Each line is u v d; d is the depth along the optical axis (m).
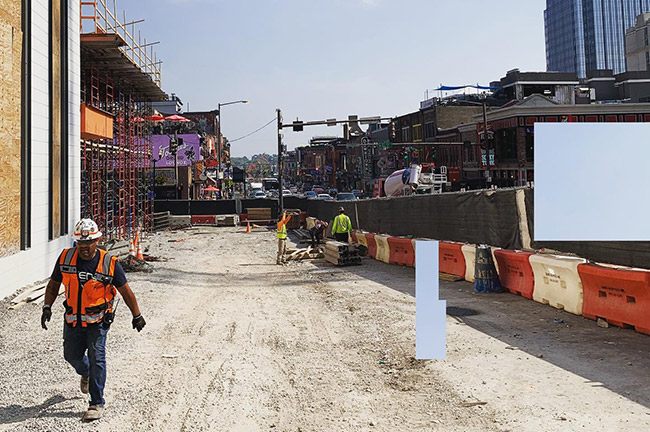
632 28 133.88
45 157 14.44
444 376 6.79
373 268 17.80
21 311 10.88
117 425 5.46
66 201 16.22
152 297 12.83
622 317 8.58
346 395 6.29
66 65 16.30
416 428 5.30
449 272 14.85
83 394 6.37
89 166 24.86
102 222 25.34
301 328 9.73
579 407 5.59
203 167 61.22
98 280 5.61
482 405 5.80
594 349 7.62
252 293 13.62
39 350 8.22
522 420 5.35
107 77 24.56
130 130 28.64
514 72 74.88
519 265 11.71
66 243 16.14
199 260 21.22
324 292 13.54
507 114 52.16
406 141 77.56
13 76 12.41
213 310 11.43
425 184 42.78
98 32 20.88
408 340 8.59
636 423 5.14
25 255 12.91
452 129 63.03
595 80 82.00
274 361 7.71
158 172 51.94
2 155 11.80
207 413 5.78
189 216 43.16
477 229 13.91
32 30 13.57
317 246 22.92
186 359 7.79
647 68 128.75
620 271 8.51
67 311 5.62
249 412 5.80
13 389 6.53
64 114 16.19
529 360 7.26
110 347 8.42
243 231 38.81
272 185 131.12
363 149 94.50
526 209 11.88
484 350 7.81
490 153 54.81
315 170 138.12
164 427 5.42
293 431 5.30
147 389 6.52
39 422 5.52
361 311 10.98
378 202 22.02
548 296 10.67
